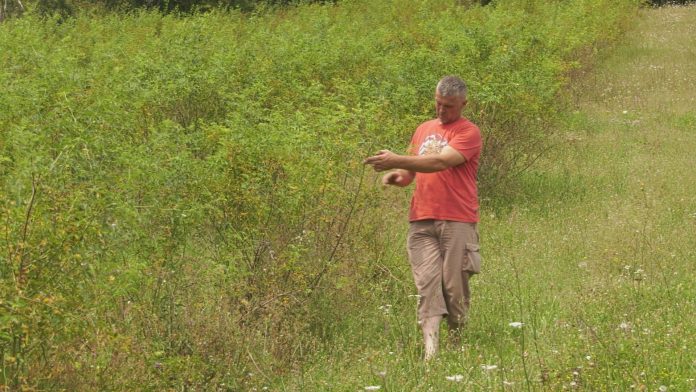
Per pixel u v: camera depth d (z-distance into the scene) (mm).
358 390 14602
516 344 16469
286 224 17719
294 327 16516
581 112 44062
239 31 57344
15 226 11625
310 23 56625
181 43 35406
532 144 31344
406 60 32750
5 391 11531
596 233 24359
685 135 39531
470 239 16828
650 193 28859
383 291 18797
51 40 45750
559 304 18859
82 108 18188
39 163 12227
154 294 15016
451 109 16656
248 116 22438
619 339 15578
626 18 74000
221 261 16484
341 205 18594
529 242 23953
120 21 59938
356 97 27438
